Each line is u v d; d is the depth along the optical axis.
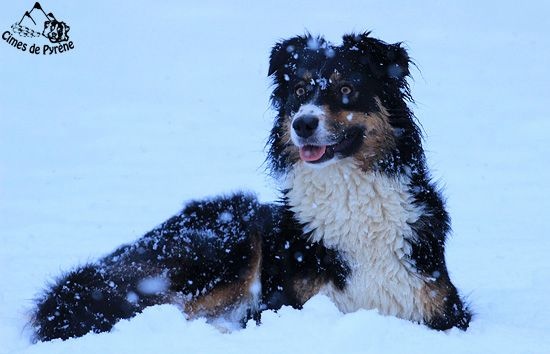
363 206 7.33
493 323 7.39
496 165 18.67
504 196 15.27
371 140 7.42
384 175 7.37
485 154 20.19
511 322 7.66
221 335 6.52
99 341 6.36
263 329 6.58
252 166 19.05
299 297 7.48
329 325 6.55
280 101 8.12
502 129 24.31
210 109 32.22
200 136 24.89
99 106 34.31
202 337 6.43
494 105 29.69
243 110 31.73
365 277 7.38
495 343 6.48
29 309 7.47
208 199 8.48
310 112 7.24
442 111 28.66
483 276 9.70
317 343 6.23
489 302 8.40
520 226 12.81
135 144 23.55
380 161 7.40
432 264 7.30
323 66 7.54
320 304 7.04
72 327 7.12
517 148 21.05
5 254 11.05
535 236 12.11
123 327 6.71
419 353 6.11
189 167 19.14
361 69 7.54
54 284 7.63
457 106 29.77
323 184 7.41
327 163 7.29
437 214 7.53
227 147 22.48
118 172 18.86
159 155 21.30
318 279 7.43
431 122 26.11
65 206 15.03
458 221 13.23
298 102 7.65
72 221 13.59
